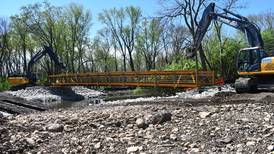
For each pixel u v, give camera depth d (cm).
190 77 3083
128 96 4022
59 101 4284
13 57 7700
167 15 4447
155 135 1037
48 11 6962
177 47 7356
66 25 7262
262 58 2316
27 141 1001
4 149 926
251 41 2511
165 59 7762
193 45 2822
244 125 1059
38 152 929
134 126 1168
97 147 952
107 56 8181
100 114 1424
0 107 2072
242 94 2256
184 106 1623
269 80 2317
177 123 1144
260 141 921
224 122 1107
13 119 1509
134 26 7638
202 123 1112
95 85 4253
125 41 7700
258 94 2169
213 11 2730
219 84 2898
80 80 4509
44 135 1078
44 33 6988
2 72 7438
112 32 7756
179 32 7331
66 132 1141
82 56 7788
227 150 885
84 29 7419
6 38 7312
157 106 1620
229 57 4822
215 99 2045
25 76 5256
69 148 955
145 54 7731
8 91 4906
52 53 5434
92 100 4031
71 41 7325
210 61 5028
